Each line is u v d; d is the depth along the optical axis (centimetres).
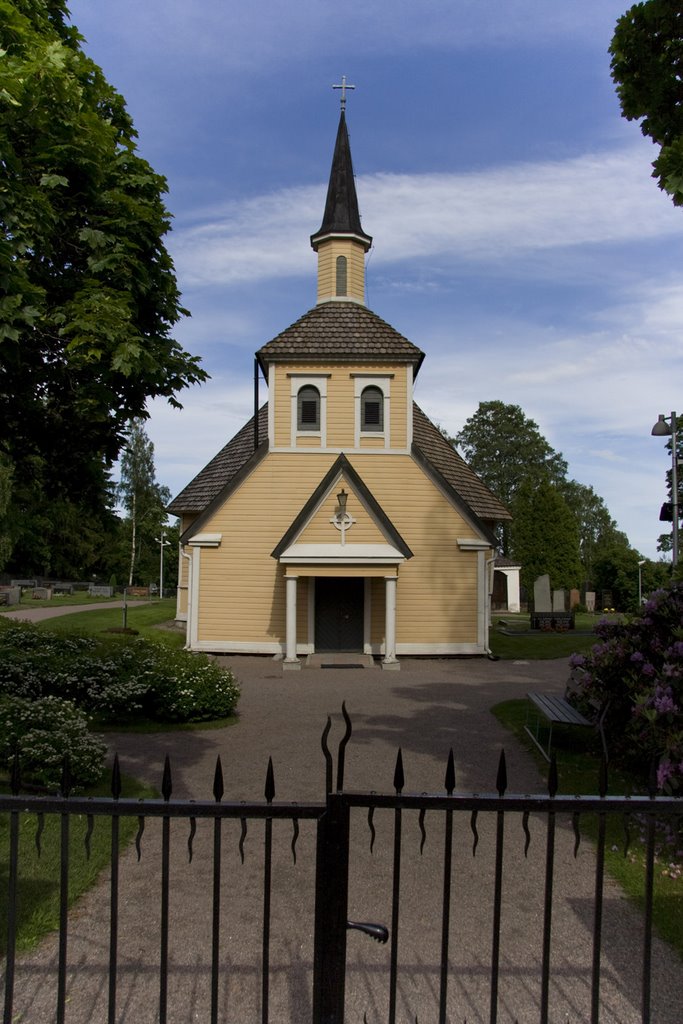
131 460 7400
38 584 5625
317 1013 288
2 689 1141
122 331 600
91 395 646
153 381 684
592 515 8706
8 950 301
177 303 743
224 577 2036
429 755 956
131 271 666
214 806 294
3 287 513
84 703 1161
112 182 690
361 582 2062
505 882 559
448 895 298
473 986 415
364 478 2052
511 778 848
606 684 857
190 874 570
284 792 786
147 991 404
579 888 548
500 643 2425
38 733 768
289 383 2061
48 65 573
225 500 2048
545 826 690
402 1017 384
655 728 666
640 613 860
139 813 293
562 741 1016
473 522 2056
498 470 6325
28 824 644
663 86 781
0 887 521
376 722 1176
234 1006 392
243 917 496
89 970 425
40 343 662
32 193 563
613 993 407
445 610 2042
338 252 2241
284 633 2023
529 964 439
